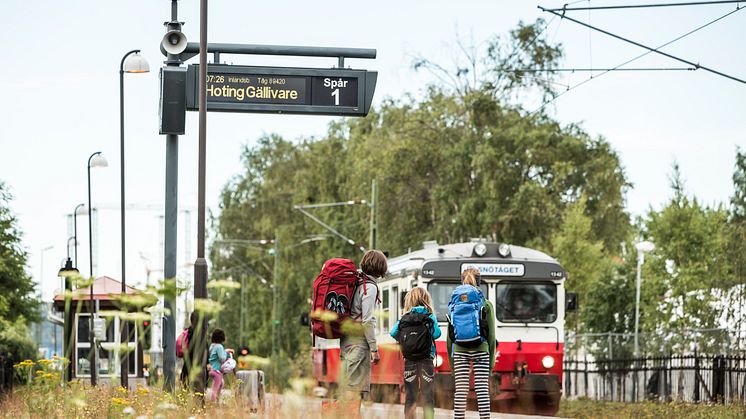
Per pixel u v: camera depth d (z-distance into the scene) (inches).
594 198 3932.1
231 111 1768.0
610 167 3909.9
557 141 3848.4
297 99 1786.4
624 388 2502.5
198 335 734.5
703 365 2078.0
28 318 4685.0
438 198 3782.0
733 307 3102.9
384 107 4178.2
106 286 2869.1
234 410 748.6
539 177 3907.5
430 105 4028.1
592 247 3550.7
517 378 1959.9
